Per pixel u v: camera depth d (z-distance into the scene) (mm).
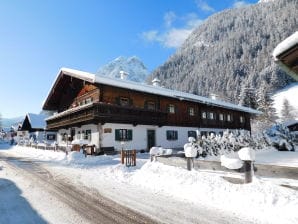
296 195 5625
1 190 8180
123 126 22875
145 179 9219
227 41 198375
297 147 23125
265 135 22922
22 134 58000
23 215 5742
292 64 6293
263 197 5883
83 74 21609
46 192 7871
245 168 6742
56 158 18594
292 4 190500
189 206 6250
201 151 15984
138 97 24547
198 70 172750
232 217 5395
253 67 130875
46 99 31469
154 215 5652
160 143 25906
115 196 7324
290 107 81625
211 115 33500
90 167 13430
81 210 6059
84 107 20906
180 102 28953
